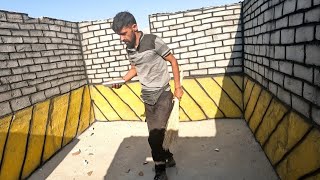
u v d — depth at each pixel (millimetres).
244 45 4469
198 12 4609
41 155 3736
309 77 2035
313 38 1923
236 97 4762
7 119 3154
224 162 3320
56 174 3463
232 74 4715
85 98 5129
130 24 2445
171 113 2848
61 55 4430
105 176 3316
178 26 4719
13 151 3221
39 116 3756
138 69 2744
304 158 2197
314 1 1877
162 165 2963
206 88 4848
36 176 3457
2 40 3223
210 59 4742
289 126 2539
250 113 4215
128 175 3279
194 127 4637
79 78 4973
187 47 4773
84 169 3539
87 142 4461
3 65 3195
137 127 4941
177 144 3984
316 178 1987
